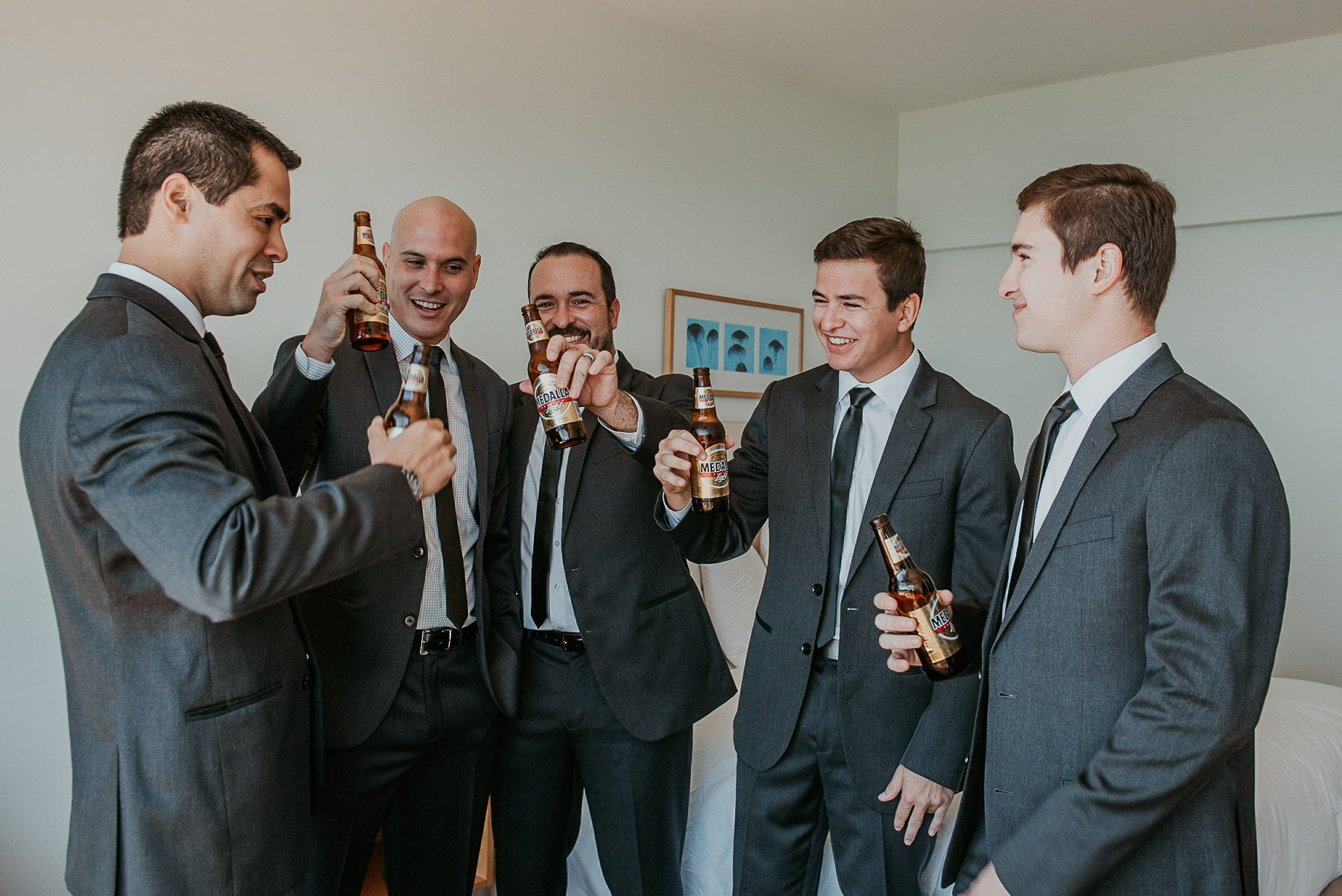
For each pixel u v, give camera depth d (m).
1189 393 1.05
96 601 1.04
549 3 2.92
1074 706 1.05
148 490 0.95
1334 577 3.49
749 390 3.63
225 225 1.13
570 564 1.69
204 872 1.07
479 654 1.61
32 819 1.99
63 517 1.02
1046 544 1.09
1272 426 3.60
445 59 2.66
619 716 1.67
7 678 1.96
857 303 1.52
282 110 2.33
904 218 4.35
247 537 0.95
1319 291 3.50
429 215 1.59
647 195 3.25
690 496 1.56
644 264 3.25
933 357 4.33
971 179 4.16
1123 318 1.11
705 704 1.78
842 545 1.57
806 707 1.57
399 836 1.64
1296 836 2.02
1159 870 0.99
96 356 1.00
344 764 1.46
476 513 1.65
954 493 1.53
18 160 1.95
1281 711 2.41
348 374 1.58
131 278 1.11
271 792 1.14
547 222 2.93
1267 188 3.53
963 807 1.20
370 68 2.49
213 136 1.12
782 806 1.59
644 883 1.72
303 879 1.20
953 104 4.20
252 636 1.13
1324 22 3.29
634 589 1.71
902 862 1.51
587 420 1.75
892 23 3.30
